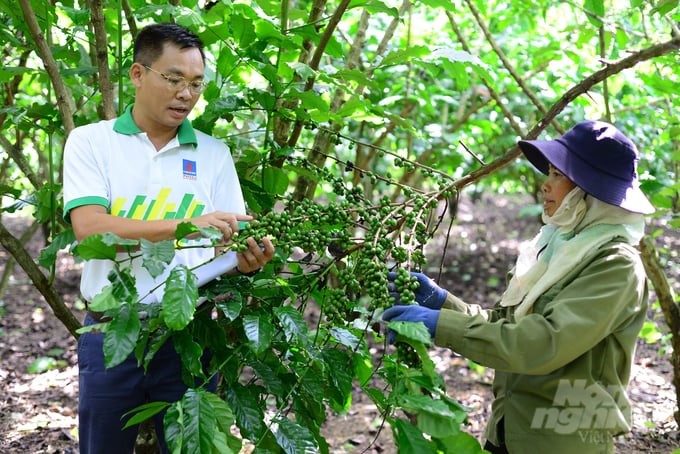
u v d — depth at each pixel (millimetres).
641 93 4574
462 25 4852
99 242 1769
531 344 1946
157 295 2143
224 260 2082
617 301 1967
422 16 5129
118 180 2152
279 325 2158
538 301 2139
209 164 2285
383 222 2068
